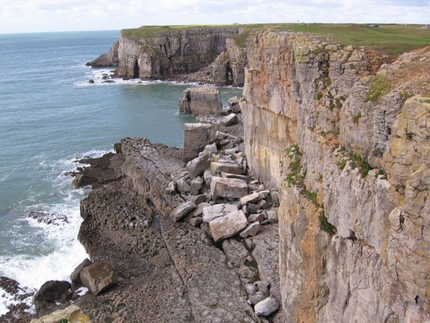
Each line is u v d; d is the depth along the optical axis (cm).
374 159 1975
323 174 2339
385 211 1814
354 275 2064
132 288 3644
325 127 2500
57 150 7631
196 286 3488
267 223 4288
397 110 1841
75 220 5041
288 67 4156
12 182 6209
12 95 12900
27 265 4169
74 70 19062
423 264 1556
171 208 4909
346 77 2752
